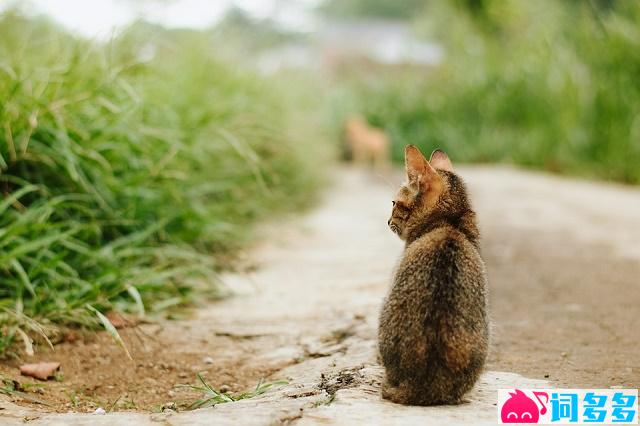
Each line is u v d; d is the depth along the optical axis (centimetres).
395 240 333
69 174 247
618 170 578
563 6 810
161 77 314
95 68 260
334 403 183
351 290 253
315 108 607
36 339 218
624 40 584
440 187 194
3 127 236
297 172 436
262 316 236
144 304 238
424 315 182
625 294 252
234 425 174
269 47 501
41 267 226
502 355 210
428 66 1020
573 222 384
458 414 179
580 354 211
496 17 933
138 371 210
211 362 213
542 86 697
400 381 183
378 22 2720
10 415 181
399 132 808
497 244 333
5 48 267
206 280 257
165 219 256
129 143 260
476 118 790
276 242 331
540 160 677
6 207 229
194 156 284
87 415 180
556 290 258
